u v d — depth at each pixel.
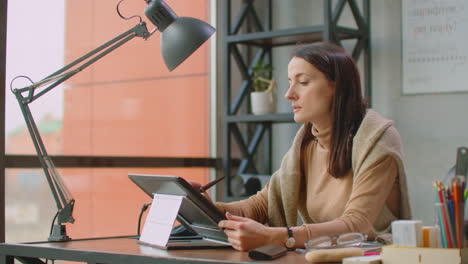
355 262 1.33
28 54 3.14
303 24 3.83
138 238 1.97
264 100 3.60
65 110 4.61
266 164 3.88
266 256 1.45
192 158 3.72
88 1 4.16
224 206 2.08
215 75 3.96
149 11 1.96
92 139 4.55
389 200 1.87
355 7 3.49
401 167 1.83
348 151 1.89
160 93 4.13
